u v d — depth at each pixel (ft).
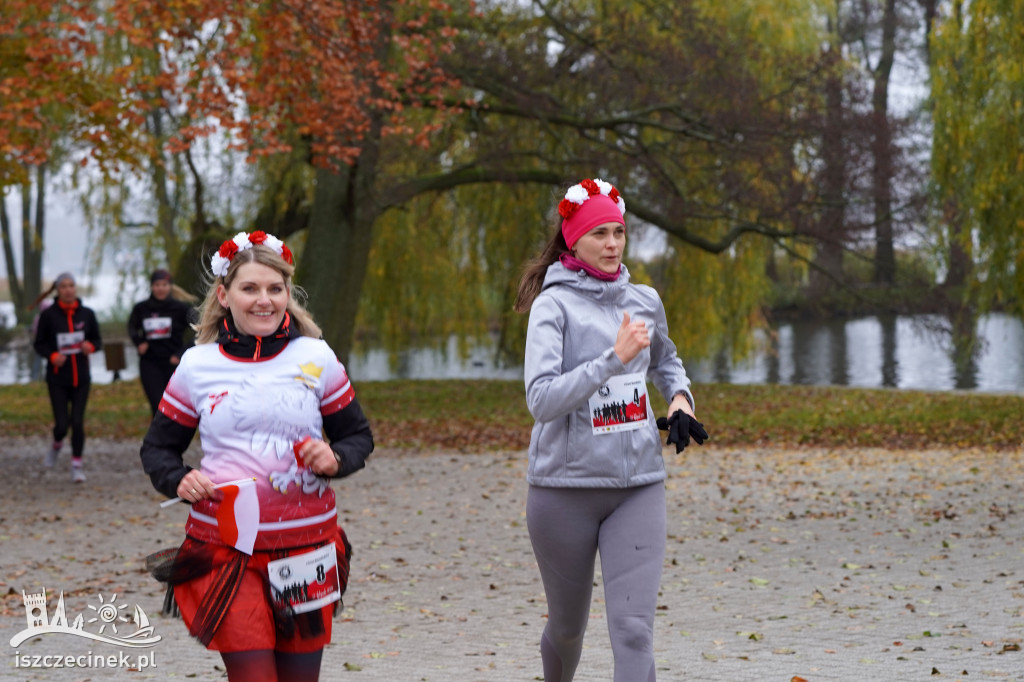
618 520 17.52
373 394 108.27
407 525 44.39
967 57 77.92
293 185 109.09
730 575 34.09
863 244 102.12
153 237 131.03
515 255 115.96
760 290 122.62
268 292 15.58
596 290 18.04
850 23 214.07
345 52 68.03
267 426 15.10
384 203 98.12
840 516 44.16
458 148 111.75
